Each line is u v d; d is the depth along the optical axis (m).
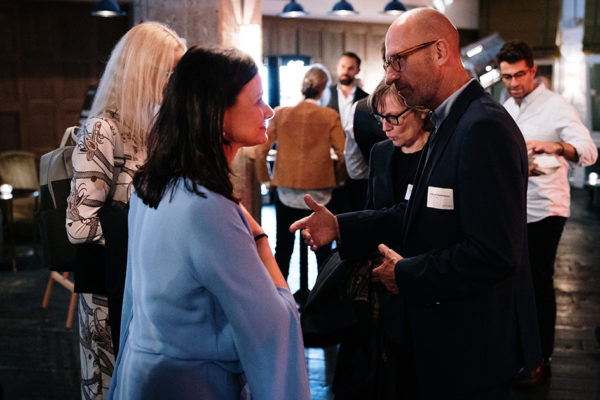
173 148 1.32
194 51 1.34
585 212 9.66
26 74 8.64
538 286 3.47
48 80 8.70
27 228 7.72
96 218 1.93
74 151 1.98
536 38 12.16
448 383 1.83
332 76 11.48
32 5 8.56
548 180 3.39
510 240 1.66
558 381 3.55
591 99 11.78
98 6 7.83
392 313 1.94
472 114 1.72
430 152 1.82
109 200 2.02
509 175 1.66
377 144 2.40
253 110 1.36
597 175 11.17
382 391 1.96
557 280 5.76
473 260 1.67
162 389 1.32
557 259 6.63
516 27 12.31
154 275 1.32
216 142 1.31
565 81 11.96
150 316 1.33
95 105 2.08
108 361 2.10
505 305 1.83
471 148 1.68
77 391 3.45
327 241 2.10
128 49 2.02
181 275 1.29
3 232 7.62
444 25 1.75
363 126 3.51
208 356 1.32
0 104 8.60
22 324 4.57
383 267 1.85
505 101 3.80
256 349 1.29
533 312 1.92
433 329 1.83
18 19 8.55
